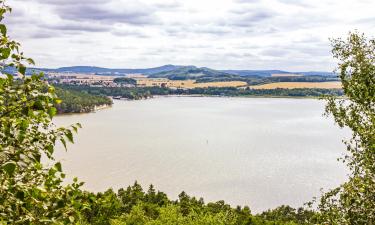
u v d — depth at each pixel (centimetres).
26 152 607
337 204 1424
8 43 654
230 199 11888
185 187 12900
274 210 10119
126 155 17288
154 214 8281
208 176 14362
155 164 15838
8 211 591
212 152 18988
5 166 513
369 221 1302
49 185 663
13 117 633
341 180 14188
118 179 13375
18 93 641
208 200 11681
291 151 19812
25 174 626
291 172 15300
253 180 14050
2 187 568
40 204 624
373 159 1417
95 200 719
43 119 671
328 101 1753
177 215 5703
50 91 664
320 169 15875
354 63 1706
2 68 642
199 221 5238
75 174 13750
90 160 16088
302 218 9706
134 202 9731
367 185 1300
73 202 674
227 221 5466
